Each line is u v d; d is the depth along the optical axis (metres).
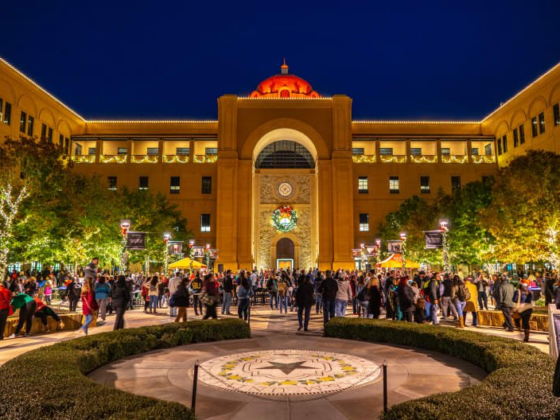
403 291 16.98
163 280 31.52
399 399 7.81
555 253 27.42
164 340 12.98
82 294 16.25
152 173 56.22
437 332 12.34
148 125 59.94
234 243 52.12
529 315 15.16
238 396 7.93
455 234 38.91
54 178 28.31
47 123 51.75
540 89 47.66
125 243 24.83
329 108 56.19
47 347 10.21
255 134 55.25
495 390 6.45
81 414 5.46
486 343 10.53
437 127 60.34
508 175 30.52
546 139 46.44
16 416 5.49
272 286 27.75
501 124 56.00
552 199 27.56
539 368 7.89
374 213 55.84
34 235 27.23
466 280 19.33
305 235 57.66
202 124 59.94
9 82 44.50
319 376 9.30
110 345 11.15
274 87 63.84
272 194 58.53
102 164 55.94
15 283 24.34
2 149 26.53
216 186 56.16
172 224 47.94
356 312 24.23
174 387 8.65
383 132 59.97
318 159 55.00
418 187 56.28
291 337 15.09
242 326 14.84
